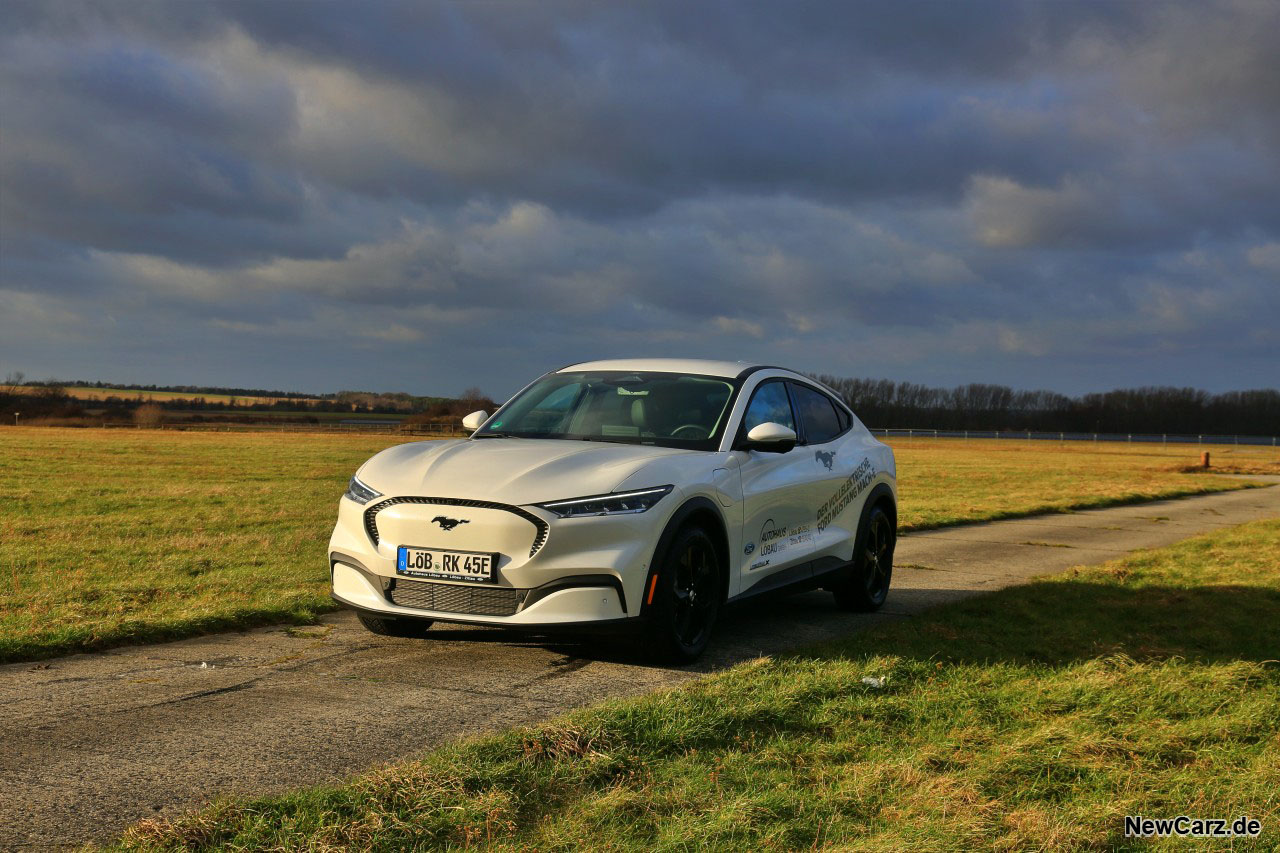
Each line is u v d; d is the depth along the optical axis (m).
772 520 5.75
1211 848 2.79
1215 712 4.16
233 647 5.28
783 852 2.65
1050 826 2.85
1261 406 130.62
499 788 3.02
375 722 3.83
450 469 4.95
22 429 69.38
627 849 2.64
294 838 2.64
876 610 7.03
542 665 4.88
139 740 3.57
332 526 12.30
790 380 6.65
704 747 3.50
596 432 5.64
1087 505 19.20
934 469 35.34
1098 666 4.82
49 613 5.99
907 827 2.81
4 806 2.92
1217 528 14.64
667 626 4.79
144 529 11.51
